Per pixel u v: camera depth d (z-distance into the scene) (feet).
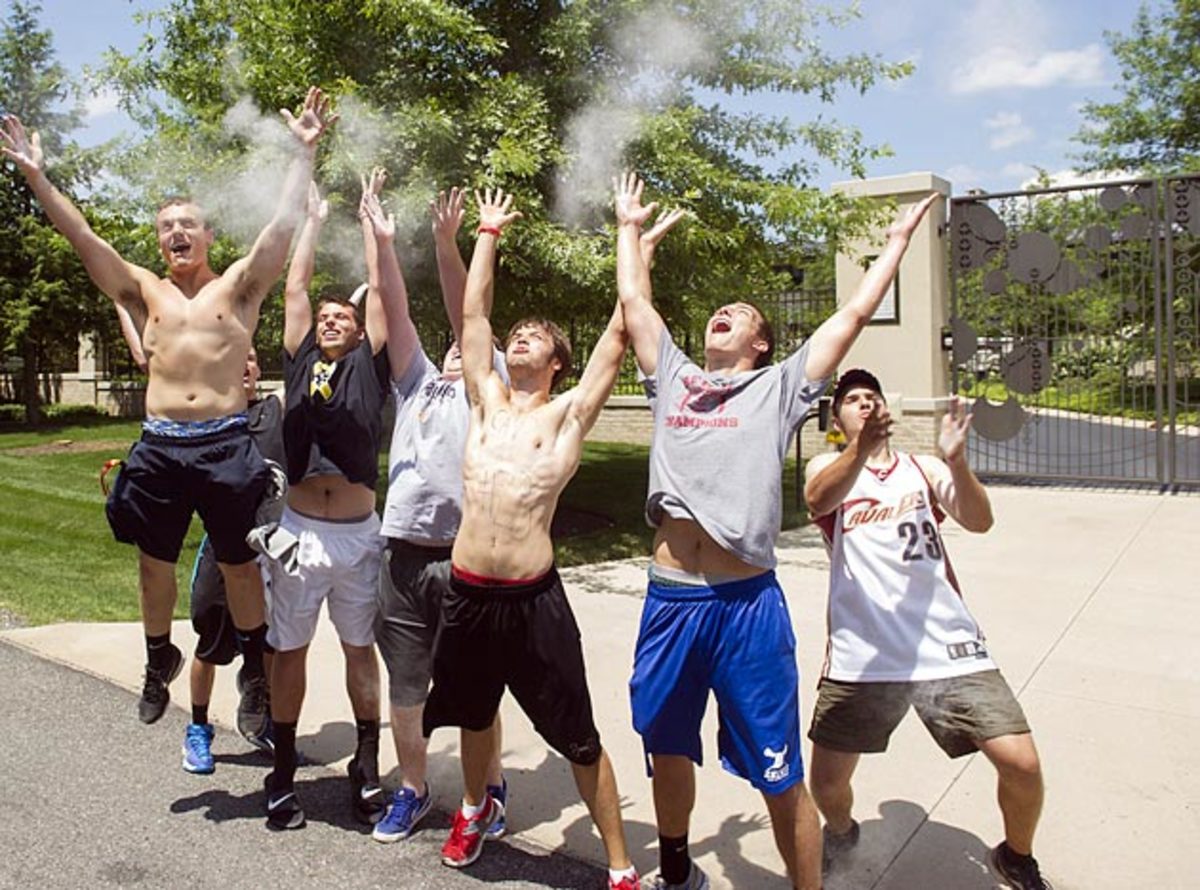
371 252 12.44
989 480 39.88
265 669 13.98
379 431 12.40
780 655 9.52
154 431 11.83
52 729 15.19
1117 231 36.86
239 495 11.89
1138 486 37.83
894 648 9.85
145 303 12.11
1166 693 16.03
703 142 29.01
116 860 11.26
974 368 41.01
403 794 11.94
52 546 29.45
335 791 13.23
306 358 12.47
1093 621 20.16
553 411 10.53
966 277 40.01
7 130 11.38
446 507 11.51
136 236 27.40
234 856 11.39
